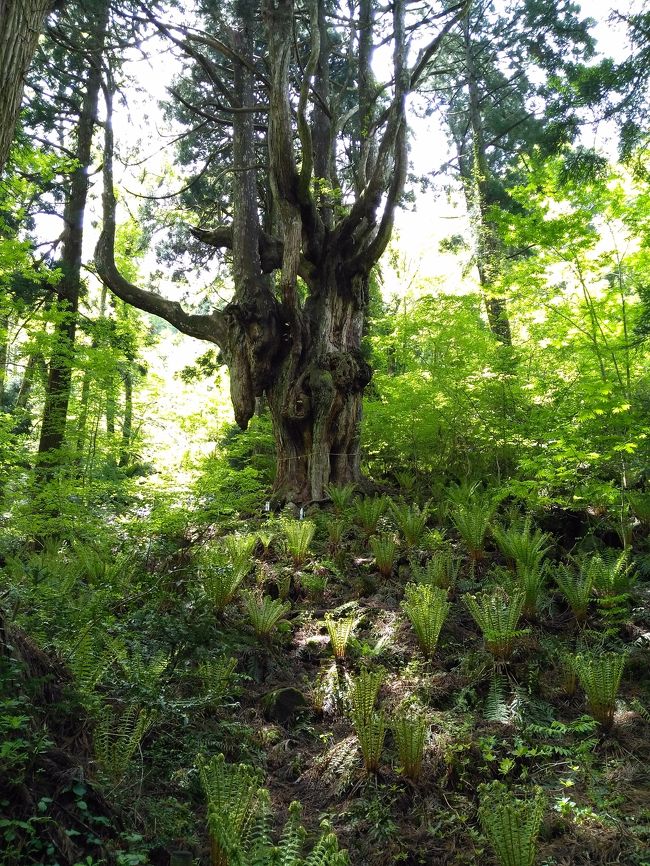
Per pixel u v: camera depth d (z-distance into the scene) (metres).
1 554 6.85
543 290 7.40
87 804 2.72
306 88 8.90
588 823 3.26
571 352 7.95
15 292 10.41
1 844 2.28
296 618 5.96
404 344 11.14
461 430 9.55
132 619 4.81
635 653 4.81
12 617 3.89
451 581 6.00
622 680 4.66
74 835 2.51
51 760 2.76
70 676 3.54
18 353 10.48
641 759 3.79
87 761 3.07
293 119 13.39
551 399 8.30
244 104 10.75
